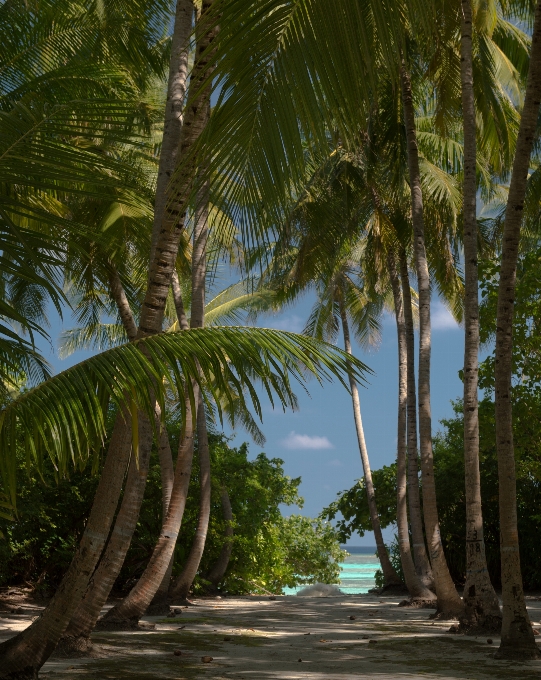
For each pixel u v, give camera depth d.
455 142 21.05
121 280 14.80
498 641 11.30
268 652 10.08
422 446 15.66
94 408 4.80
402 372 22.44
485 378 16.69
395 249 21.44
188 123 7.50
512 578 9.77
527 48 18.97
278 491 25.81
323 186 19.55
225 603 20.00
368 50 4.29
